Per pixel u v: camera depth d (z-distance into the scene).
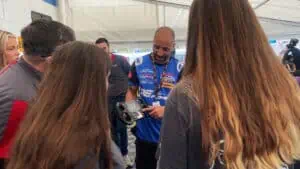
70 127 0.80
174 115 0.83
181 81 0.88
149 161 2.15
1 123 1.16
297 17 5.85
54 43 1.27
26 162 0.80
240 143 0.76
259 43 0.85
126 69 3.99
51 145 0.78
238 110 0.78
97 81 0.88
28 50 1.27
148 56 2.22
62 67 0.89
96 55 0.91
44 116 0.83
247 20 0.85
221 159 0.78
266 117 0.79
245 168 0.79
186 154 0.82
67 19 5.44
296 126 0.85
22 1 3.80
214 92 0.79
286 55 4.08
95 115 0.84
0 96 1.19
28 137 0.82
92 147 0.80
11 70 1.27
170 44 2.11
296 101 0.86
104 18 5.84
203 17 0.85
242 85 0.80
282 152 0.82
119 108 2.11
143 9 5.68
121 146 3.53
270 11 5.48
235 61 0.81
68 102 0.84
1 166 1.16
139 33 6.14
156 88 2.14
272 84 0.83
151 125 2.10
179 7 5.48
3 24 3.29
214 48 0.82
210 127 0.78
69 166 0.77
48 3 4.76
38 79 1.28
